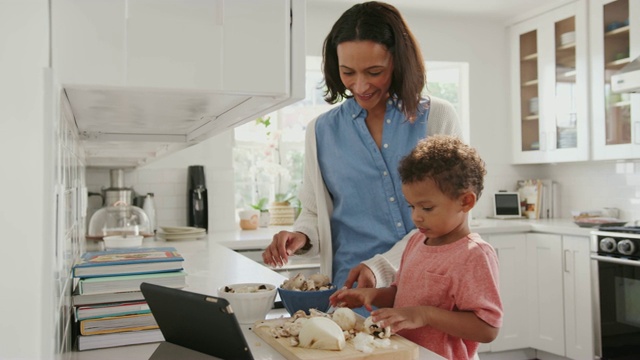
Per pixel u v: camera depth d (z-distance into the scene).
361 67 1.32
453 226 1.09
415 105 1.37
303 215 1.61
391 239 1.46
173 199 3.74
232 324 0.70
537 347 3.69
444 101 1.52
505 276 3.68
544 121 4.04
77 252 1.58
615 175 3.84
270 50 0.85
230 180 3.84
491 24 4.37
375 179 1.47
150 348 0.99
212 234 3.51
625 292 3.09
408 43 1.34
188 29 0.81
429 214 1.08
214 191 3.80
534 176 4.48
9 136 0.63
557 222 3.83
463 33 4.30
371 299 1.13
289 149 4.29
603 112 3.61
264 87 0.85
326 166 1.55
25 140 0.63
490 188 4.35
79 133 1.65
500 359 3.76
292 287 1.15
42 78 0.66
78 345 1.00
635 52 3.36
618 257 3.13
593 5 3.66
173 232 3.10
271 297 1.10
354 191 1.49
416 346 0.86
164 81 0.80
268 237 3.30
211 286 1.54
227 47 0.83
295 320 0.97
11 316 0.63
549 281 3.62
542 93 4.05
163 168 3.72
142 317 1.03
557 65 3.94
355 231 1.50
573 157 3.80
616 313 3.15
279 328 0.95
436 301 1.08
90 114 1.16
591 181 4.03
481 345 3.63
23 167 0.63
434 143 1.12
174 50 0.80
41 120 0.65
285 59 0.86
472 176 1.08
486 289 1.02
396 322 0.94
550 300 3.61
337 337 0.84
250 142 4.17
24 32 0.63
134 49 0.78
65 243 0.93
